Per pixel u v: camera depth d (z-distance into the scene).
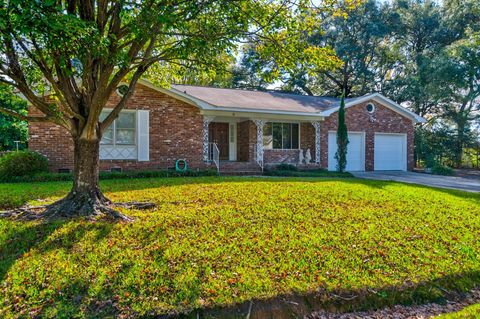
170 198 7.91
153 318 3.49
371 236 5.58
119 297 3.70
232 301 3.72
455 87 21.25
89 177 6.30
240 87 29.22
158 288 3.85
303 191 9.02
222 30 5.97
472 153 23.11
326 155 17.69
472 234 5.98
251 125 16.70
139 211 6.59
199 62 6.52
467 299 4.32
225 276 4.11
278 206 7.16
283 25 6.27
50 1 3.97
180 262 4.36
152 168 14.04
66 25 4.22
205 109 14.60
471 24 22.94
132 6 5.45
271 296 3.83
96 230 5.30
